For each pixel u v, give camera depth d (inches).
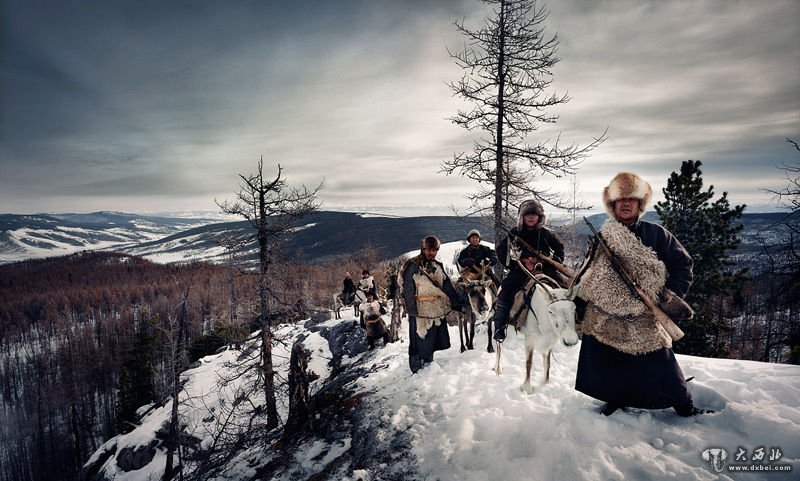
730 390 151.5
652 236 134.3
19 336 5103.3
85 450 2487.7
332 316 1007.0
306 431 255.6
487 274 288.0
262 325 544.4
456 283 291.6
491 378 221.9
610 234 137.0
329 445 211.2
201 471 311.6
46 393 2970.0
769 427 122.3
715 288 599.8
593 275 141.1
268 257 555.2
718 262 611.5
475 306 285.9
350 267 2209.6
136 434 829.8
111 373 3070.9
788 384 146.3
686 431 131.3
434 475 146.1
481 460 146.4
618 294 133.3
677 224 643.5
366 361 410.0
